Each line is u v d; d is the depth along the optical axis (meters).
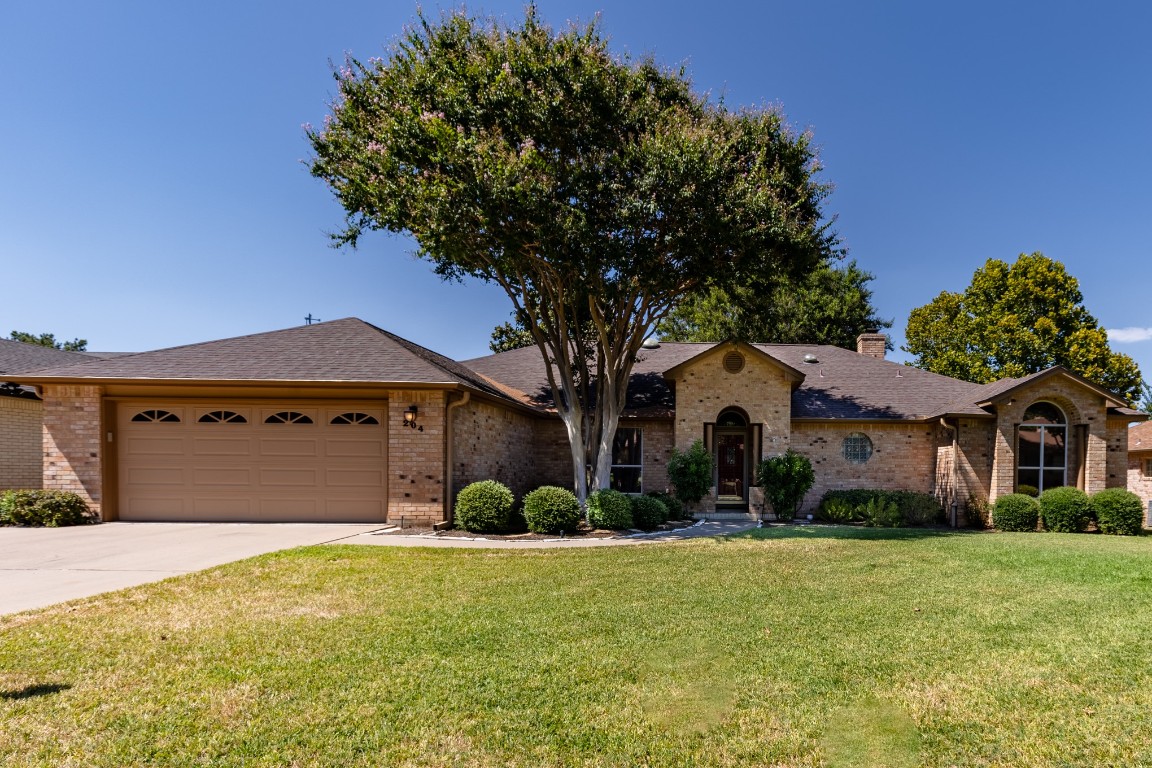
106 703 3.61
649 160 10.23
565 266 10.98
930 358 36.88
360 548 9.20
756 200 10.49
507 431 15.62
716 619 5.49
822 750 3.15
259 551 8.93
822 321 32.31
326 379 11.63
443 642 4.78
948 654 4.59
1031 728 3.38
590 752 3.11
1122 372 29.16
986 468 14.82
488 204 9.90
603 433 13.48
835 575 7.50
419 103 10.38
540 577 7.28
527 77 10.41
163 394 12.14
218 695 3.74
